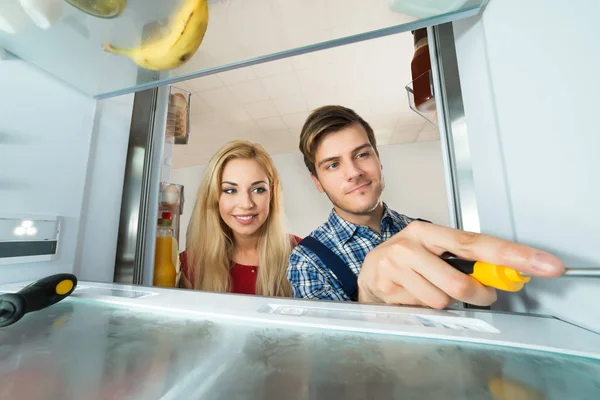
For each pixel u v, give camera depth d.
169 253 0.78
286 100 1.61
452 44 0.47
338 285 0.86
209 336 0.23
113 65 0.47
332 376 0.17
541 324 0.24
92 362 0.19
